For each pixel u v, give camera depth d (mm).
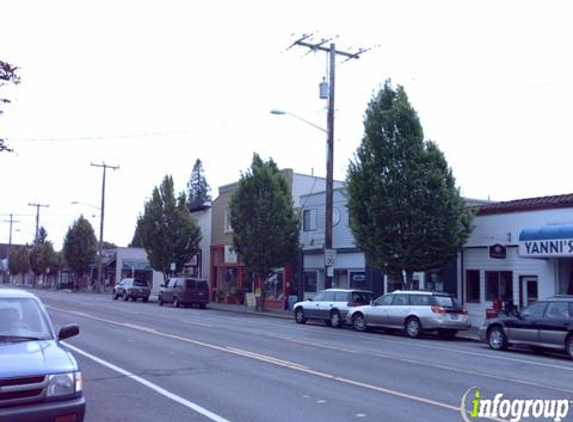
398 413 8750
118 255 68000
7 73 12055
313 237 37906
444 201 24969
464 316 22422
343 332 23531
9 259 107750
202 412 8695
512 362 15383
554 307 17656
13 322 7793
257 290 37562
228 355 14656
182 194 51125
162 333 19859
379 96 26734
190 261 53812
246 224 37219
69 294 58844
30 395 6320
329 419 8352
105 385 10703
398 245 24875
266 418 8375
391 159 25453
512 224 25500
